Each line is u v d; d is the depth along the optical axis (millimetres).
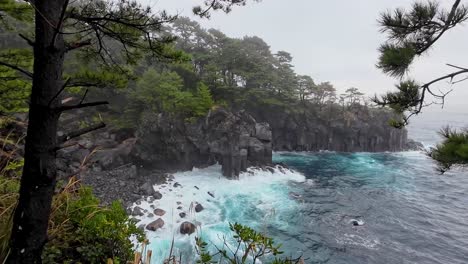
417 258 20156
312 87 65500
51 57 2850
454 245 22312
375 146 68250
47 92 2842
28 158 2865
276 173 39406
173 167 36125
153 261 16578
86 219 4359
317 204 29219
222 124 36375
